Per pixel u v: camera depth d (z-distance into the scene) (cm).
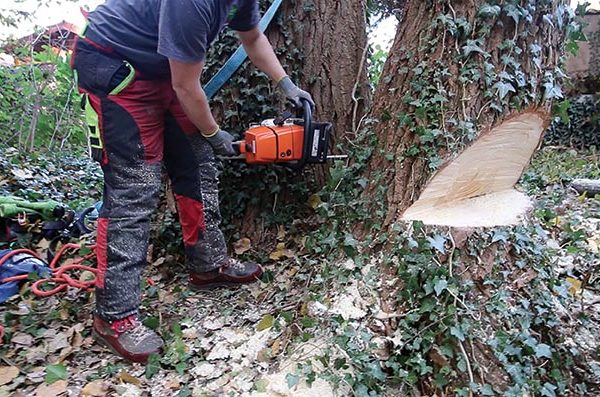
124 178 180
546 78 186
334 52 250
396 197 187
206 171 212
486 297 166
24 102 546
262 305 204
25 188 369
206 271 219
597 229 280
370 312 168
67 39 560
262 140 194
